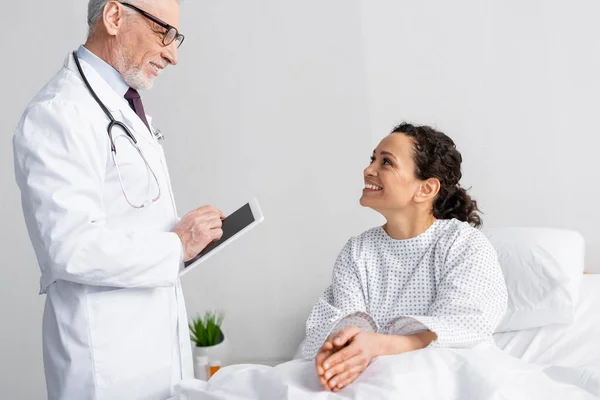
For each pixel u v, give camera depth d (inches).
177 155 103.9
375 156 58.3
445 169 56.5
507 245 79.4
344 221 100.7
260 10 99.8
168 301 58.2
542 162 93.6
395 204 56.2
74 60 57.6
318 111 99.7
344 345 48.2
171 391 57.9
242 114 101.7
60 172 50.4
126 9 56.0
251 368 49.7
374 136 98.6
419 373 44.8
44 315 56.9
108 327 54.0
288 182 101.6
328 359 46.2
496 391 42.4
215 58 101.7
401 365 45.7
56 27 99.5
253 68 100.8
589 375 45.9
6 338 101.0
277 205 102.3
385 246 58.5
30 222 52.2
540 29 91.9
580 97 91.5
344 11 97.7
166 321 57.6
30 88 99.5
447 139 58.0
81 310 53.5
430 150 56.4
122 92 59.1
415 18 95.7
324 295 61.6
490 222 96.1
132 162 56.4
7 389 101.6
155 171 59.0
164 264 53.1
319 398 44.2
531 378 45.5
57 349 54.7
